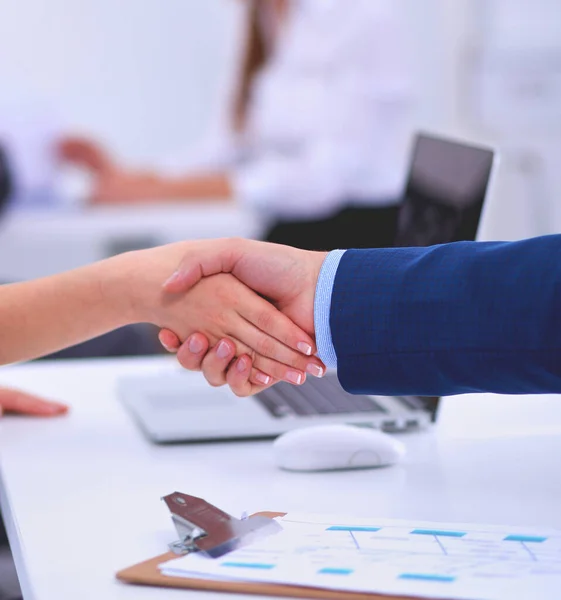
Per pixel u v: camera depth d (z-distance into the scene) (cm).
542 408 121
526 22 423
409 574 67
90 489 92
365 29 351
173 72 428
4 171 343
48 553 76
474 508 84
